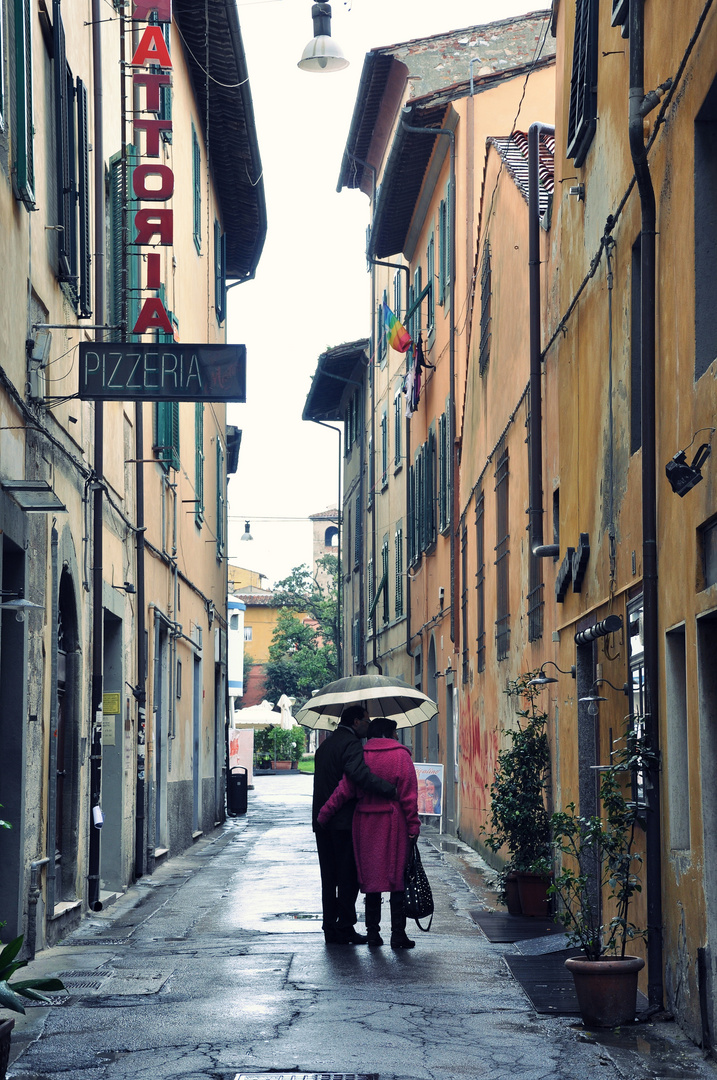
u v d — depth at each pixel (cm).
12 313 909
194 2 2036
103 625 1441
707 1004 664
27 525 955
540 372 1310
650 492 777
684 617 707
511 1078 614
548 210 1303
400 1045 683
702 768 670
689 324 695
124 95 1401
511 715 1541
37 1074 630
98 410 1273
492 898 1381
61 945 1066
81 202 1177
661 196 764
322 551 9250
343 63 1495
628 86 860
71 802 1207
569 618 1119
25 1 911
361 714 1084
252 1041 694
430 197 2533
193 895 1456
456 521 2170
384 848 1017
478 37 2509
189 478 2333
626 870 771
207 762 2686
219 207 2902
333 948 1022
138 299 1519
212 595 2891
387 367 3256
